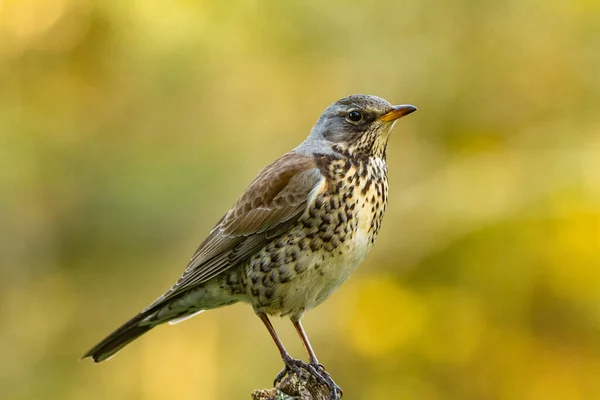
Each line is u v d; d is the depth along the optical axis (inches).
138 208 560.7
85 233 569.6
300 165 358.3
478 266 564.7
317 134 371.9
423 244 564.7
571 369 553.9
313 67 583.5
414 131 579.2
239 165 574.9
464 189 570.3
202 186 566.3
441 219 565.9
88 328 563.5
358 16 580.1
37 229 573.0
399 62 579.5
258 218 358.0
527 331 560.7
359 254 355.6
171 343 551.8
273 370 539.8
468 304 561.6
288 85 585.0
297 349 544.4
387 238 566.3
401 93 579.5
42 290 571.8
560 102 585.9
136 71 580.1
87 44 581.3
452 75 578.9
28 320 565.9
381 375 552.1
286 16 577.3
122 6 572.7
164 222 560.7
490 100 580.1
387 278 563.8
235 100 586.9
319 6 578.2
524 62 583.8
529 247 563.8
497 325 561.3
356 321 558.6
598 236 562.6
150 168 569.0
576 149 575.8
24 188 573.0
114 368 555.2
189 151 577.0
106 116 588.4
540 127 583.8
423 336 558.3
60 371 559.8
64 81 587.8
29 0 579.5
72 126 585.0
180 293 375.9
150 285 559.5
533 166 575.2
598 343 555.8
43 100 586.6
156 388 548.1
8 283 568.4
